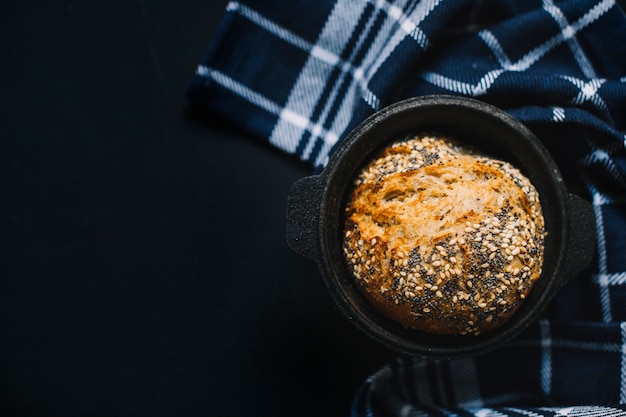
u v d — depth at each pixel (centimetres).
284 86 65
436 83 60
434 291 54
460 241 54
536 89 60
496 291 54
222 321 66
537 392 64
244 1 63
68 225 66
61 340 66
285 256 66
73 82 66
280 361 66
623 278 62
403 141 58
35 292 66
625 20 61
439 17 59
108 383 66
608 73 62
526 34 61
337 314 66
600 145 61
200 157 66
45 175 66
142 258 66
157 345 66
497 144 58
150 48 66
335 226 56
